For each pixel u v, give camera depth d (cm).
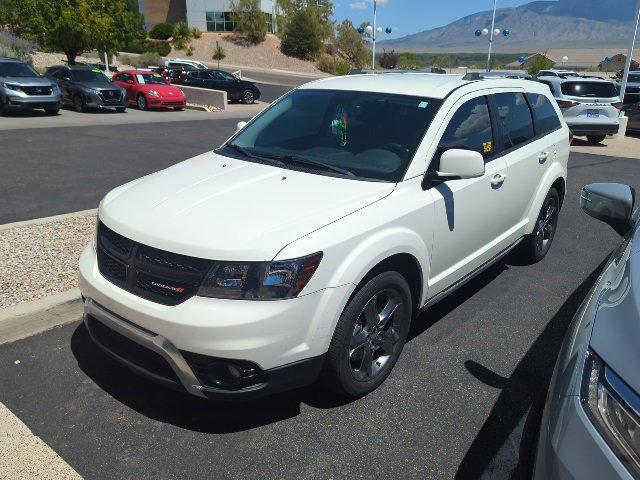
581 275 561
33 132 1442
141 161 1086
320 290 292
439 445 307
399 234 333
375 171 366
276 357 284
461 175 356
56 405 332
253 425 320
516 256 594
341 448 303
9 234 582
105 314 312
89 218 652
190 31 6431
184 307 281
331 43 7238
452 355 399
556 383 207
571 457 175
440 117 391
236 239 287
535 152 509
